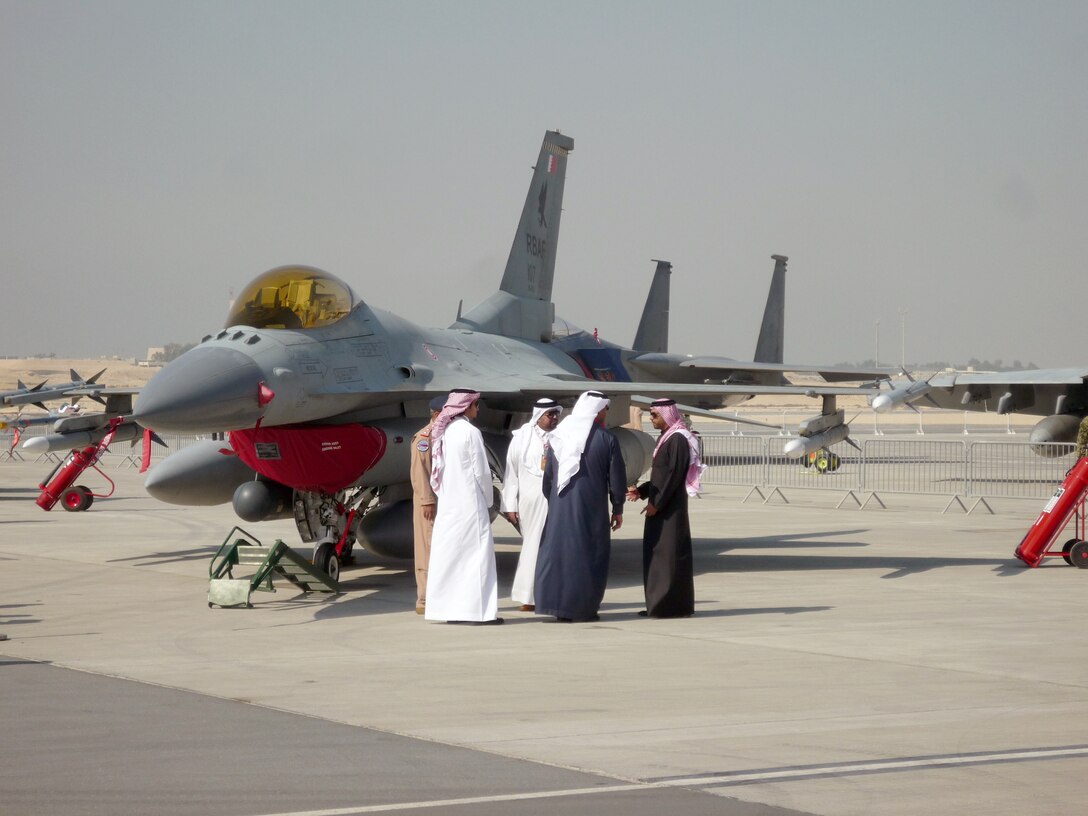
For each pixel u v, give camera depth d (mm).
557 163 21797
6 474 34781
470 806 5344
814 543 17734
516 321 20562
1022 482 29891
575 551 10789
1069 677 8328
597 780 5793
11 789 5574
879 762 6137
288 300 13258
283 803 5379
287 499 14398
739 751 6348
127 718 7023
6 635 9914
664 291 38375
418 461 11180
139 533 19109
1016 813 5324
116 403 23047
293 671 8508
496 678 8273
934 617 11062
